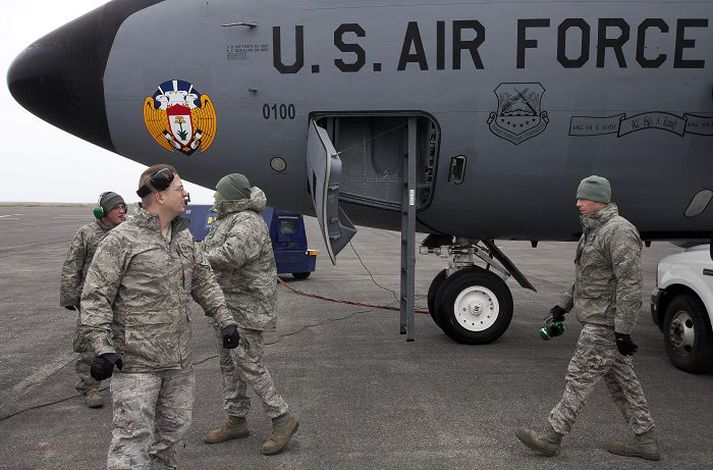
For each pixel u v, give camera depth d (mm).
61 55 6223
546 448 3703
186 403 3000
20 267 14195
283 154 6160
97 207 4578
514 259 16625
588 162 5957
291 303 9266
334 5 5844
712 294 5062
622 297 3387
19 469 3662
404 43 5789
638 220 6430
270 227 11375
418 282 11844
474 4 5750
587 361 3582
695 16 5676
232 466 3652
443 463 3684
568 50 5715
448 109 5852
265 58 5941
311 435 4125
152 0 6227
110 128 6328
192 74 6039
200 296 3131
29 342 6926
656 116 5805
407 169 6145
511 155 5957
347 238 5996
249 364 3721
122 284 2805
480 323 6520
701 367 5328
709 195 6168
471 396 4898
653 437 3693
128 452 2766
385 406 4676
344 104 5914
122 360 2812
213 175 6449
